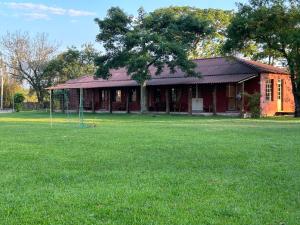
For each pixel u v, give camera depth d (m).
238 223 5.19
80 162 9.41
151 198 6.27
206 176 7.86
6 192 6.64
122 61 35.06
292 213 5.61
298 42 28.67
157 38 33.12
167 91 37.00
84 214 5.50
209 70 36.97
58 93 47.25
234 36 32.12
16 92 64.19
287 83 36.09
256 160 9.66
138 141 13.47
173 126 20.58
